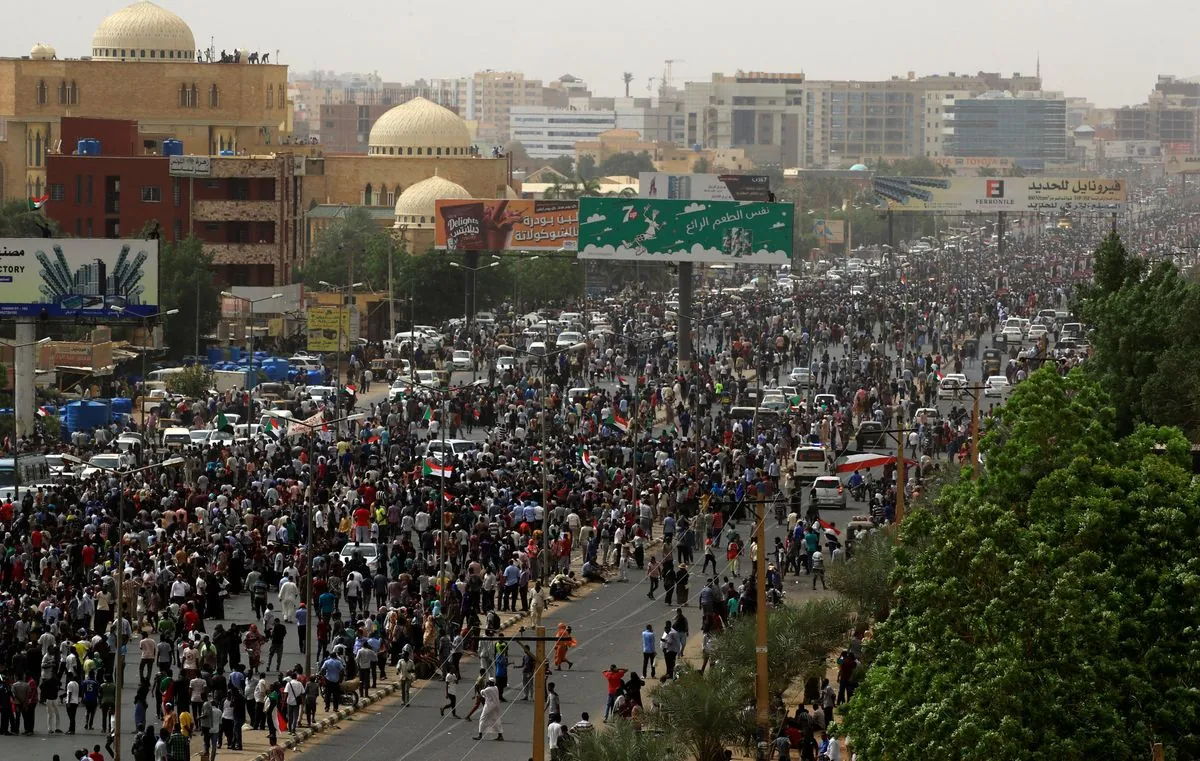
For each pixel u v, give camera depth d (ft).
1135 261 291.38
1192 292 262.47
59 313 397.60
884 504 281.74
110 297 398.21
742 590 235.20
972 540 143.23
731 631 199.00
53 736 193.06
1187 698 134.72
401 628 219.41
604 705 201.46
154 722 196.54
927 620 143.02
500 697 202.80
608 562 272.31
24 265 395.96
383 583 236.43
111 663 201.98
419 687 214.28
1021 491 153.17
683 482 295.89
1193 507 142.72
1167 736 135.13
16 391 379.76
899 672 144.15
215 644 205.26
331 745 190.49
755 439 343.26
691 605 248.52
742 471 309.63
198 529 257.55
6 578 232.94
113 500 267.80
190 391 428.15
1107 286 290.56
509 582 245.86
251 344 432.66
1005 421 158.10
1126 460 154.51
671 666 211.82
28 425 375.45
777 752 178.40
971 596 142.72
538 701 160.45
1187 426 257.34
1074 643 135.64
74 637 204.85
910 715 139.95
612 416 357.20
